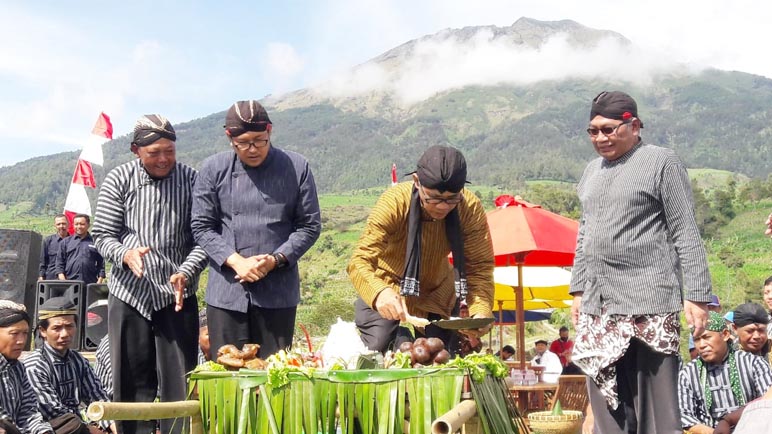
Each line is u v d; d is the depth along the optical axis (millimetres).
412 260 4578
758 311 6016
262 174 4770
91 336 9609
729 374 5453
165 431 4816
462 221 4691
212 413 3619
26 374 5371
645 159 4250
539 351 14852
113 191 4906
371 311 4969
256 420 3547
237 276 4605
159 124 4824
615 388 4289
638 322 4211
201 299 22359
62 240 11367
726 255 82688
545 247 8531
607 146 4297
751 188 114250
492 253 4812
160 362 4855
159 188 4906
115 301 4840
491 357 3738
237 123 4586
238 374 3580
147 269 4824
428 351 3773
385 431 3443
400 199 4633
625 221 4238
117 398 4785
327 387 3502
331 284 76812
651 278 4191
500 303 13945
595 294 4324
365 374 3498
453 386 3434
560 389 9148
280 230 4789
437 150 4426
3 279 9617
